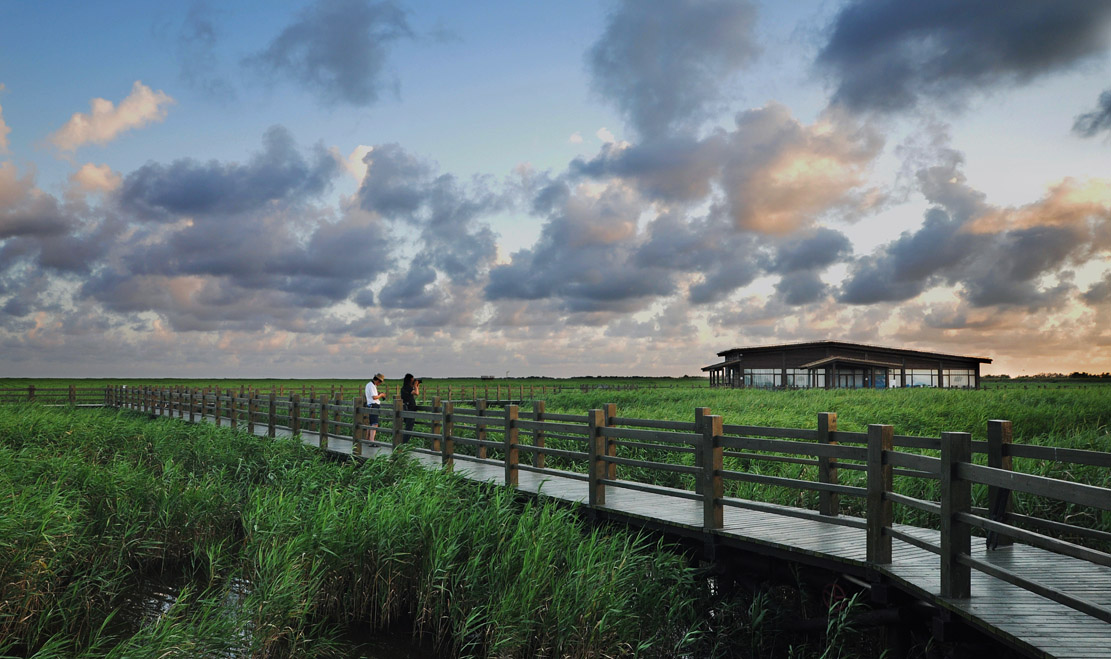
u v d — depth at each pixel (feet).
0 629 22.88
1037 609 16.69
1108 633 15.19
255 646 20.85
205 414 78.43
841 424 59.62
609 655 21.22
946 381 177.58
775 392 116.26
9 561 23.49
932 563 20.38
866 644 22.97
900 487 35.09
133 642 20.39
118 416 67.26
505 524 27.55
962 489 17.51
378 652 22.74
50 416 59.47
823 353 161.79
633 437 28.99
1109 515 29.89
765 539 23.30
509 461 35.01
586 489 34.04
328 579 25.49
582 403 114.21
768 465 42.04
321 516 27.30
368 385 57.82
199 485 34.68
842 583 21.95
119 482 34.12
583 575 22.85
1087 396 81.15
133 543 29.89
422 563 25.25
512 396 145.48
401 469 37.58
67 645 22.50
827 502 26.37
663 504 30.19
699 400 95.66
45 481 34.06
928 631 20.98
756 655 23.07
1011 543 22.39
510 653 21.68
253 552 26.58
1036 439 48.98
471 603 23.43
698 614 24.43
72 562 28.17
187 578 29.30
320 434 54.13
